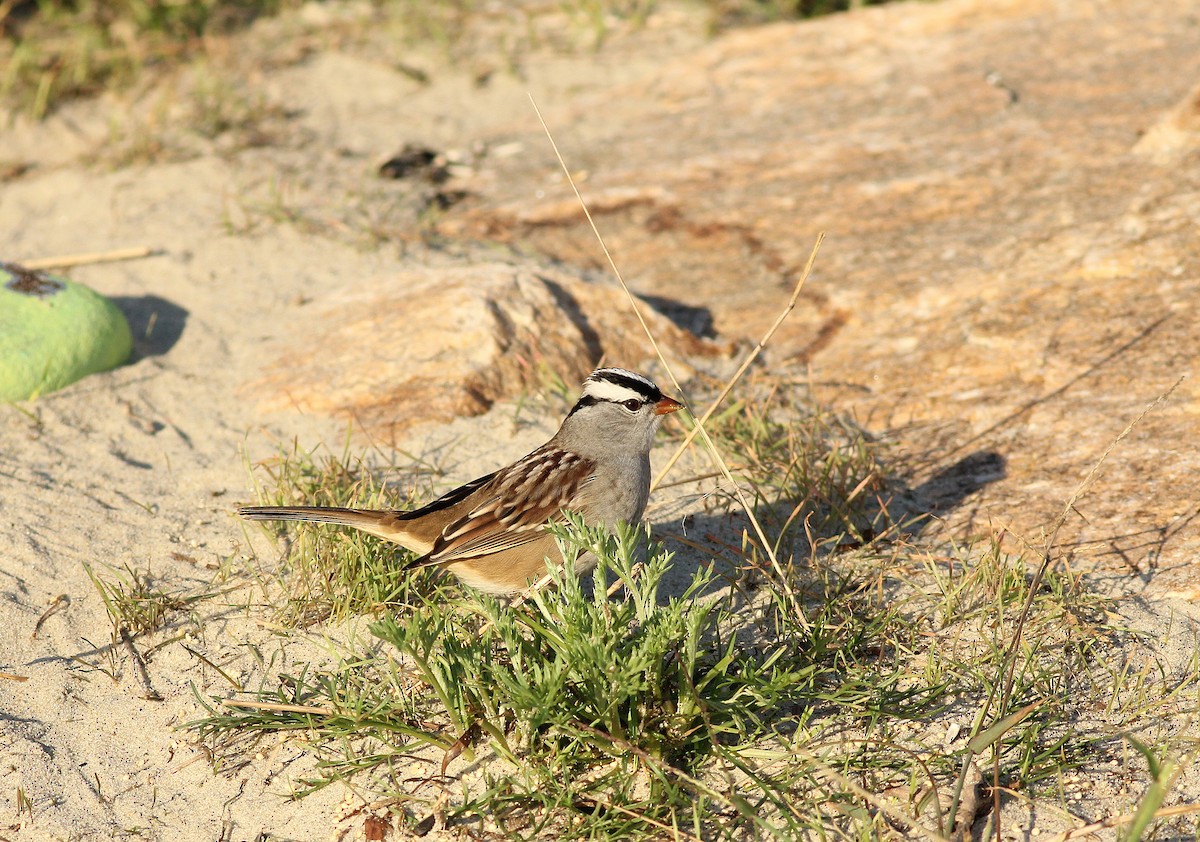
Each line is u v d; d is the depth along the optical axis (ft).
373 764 23.88
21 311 37.58
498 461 34.32
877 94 54.08
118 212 49.14
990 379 36.22
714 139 52.65
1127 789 22.39
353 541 29.19
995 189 45.16
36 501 32.22
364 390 36.96
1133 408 33.58
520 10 67.10
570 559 23.72
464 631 26.81
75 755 24.70
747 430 34.81
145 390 37.78
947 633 26.78
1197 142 43.88
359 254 45.29
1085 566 28.53
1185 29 54.44
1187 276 37.99
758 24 63.87
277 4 66.80
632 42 63.41
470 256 45.09
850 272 42.55
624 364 38.91
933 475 32.91
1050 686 24.89
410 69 61.16
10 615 28.17
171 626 28.12
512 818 22.80
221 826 23.16
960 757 23.16
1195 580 27.58
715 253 44.98
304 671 25.55
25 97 57.57
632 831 22.13
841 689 24.40
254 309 42.14
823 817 22.43
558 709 23.03
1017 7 58.70
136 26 62.75
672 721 23.48
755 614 27.76
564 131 55.31
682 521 31.83
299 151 53.88
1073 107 49.44
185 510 32.35
